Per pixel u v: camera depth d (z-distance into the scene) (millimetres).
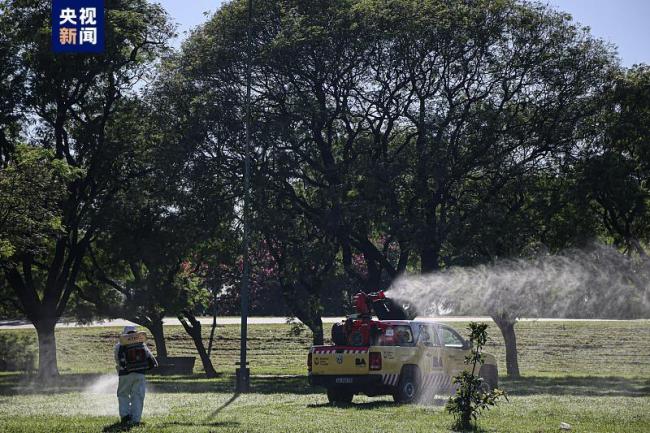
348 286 107438
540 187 98938
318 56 93938
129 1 106312
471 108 98875
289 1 97188
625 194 95125
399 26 91812
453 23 93375
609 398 55781
